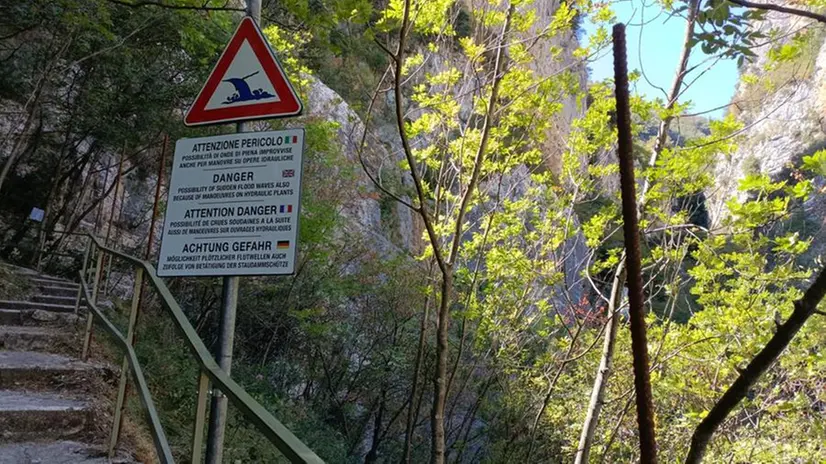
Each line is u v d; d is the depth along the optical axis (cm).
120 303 827
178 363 727
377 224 1750
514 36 773
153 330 812
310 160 1194
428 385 1225
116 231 1263
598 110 823
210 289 1100
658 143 713
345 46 476
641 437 158
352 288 1218
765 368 180
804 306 172
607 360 755
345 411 1260
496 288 1016
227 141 304
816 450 823
